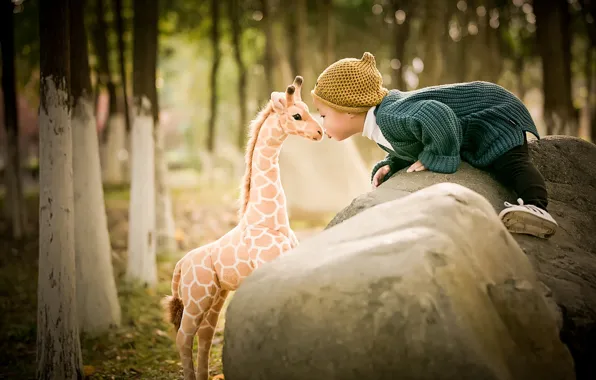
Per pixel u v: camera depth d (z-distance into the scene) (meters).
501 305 2.50
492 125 3.20
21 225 9.96
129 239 7.22
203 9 15.77
